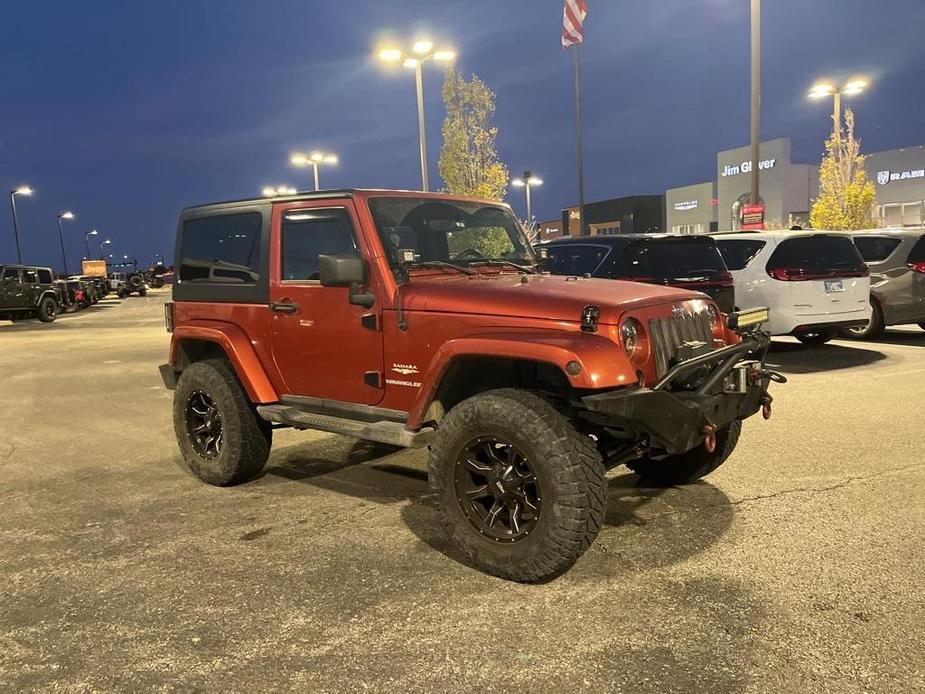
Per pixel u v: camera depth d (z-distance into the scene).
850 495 4.59
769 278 9.35
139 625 3.21
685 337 3.92
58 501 5.00
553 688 2.66
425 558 3.86
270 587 3.55
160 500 4.96
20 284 24.52
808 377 8.53
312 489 5.11
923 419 6.45
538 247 8.58
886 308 11.19
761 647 2.88
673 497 4.67
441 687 2.69
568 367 3.31
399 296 4.08
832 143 26.86
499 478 3.54
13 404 8.95
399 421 4.20
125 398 9.18
